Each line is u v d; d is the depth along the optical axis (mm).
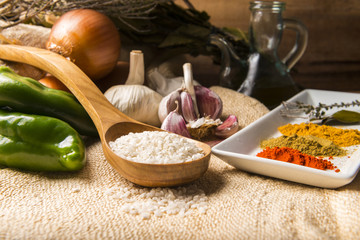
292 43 727
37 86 438
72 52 484
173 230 301
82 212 322
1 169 394
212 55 657
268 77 562
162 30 606
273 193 345
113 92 481
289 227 300
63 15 499
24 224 302
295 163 375
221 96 547
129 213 324
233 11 702
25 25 522
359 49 733
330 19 718
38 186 363
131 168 344
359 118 471
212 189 361
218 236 293
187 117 474
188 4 618
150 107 481
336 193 341
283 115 492
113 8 547
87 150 430
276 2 560
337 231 300
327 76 744
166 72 591
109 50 505
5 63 496
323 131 448
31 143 386
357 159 375
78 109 445
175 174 342
